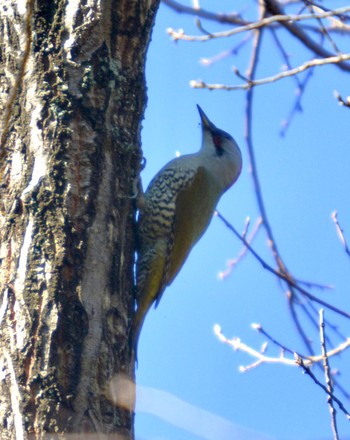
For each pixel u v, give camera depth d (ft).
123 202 28.71
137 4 29.17
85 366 25.31
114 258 27.43
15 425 24.06
